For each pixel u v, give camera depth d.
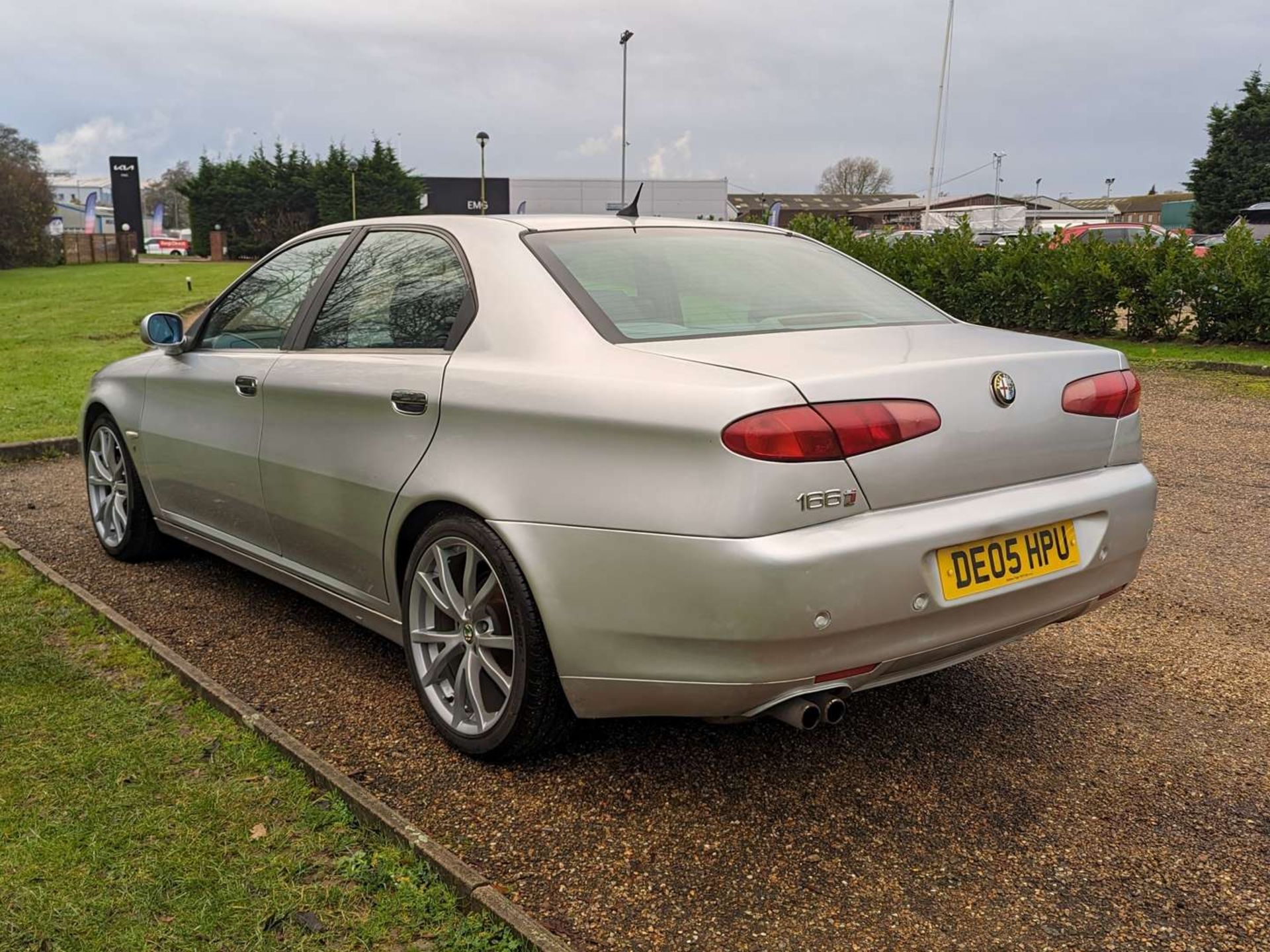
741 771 2.94
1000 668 3.67
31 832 2.49
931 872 2.46
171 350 4.32
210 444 4.00
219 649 3.80
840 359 2.58
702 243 3.43
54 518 5.69
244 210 64.31
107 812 2.59
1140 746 3.09
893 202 103.38
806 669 2.41
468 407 2.87
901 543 2.42
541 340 2.83
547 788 2.84
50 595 4.21
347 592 3.47
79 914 2.20
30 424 8.52
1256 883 2.42
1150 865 2.49
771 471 2.33
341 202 63.16
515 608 2.77
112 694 3.28
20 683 3.36
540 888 2.39
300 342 3.69
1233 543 5.17
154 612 4.19
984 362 2.68
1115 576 2.96
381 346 3.33
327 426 3.39
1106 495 2.86
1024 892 2.38
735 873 2.45
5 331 17.53
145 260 60.31
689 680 2.49
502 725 2.85
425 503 3.02
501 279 3.04
